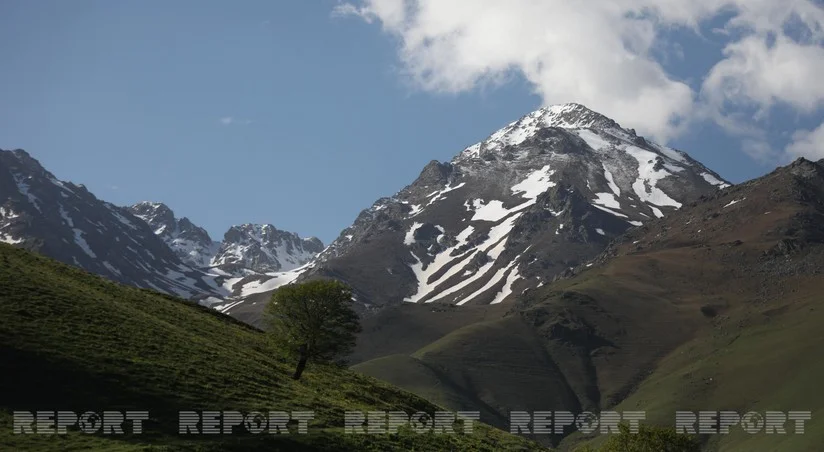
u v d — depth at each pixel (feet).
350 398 324.60
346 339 327.47
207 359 293.23
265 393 275.59
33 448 191.01
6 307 266.77
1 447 187.21
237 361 306.76
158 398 237.45
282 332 325.83
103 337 272.72
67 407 216.54
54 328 264.31
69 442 198.70
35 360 235.61
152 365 261.85
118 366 250.98
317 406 280.10
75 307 291.79
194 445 211.41
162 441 210.38
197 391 252.62
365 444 253.65
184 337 313.53
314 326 323.98
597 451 288.30
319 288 326.65
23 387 220.43
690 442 279.90
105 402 224.94
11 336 245.04
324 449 236.22
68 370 236.02
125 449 198.80
